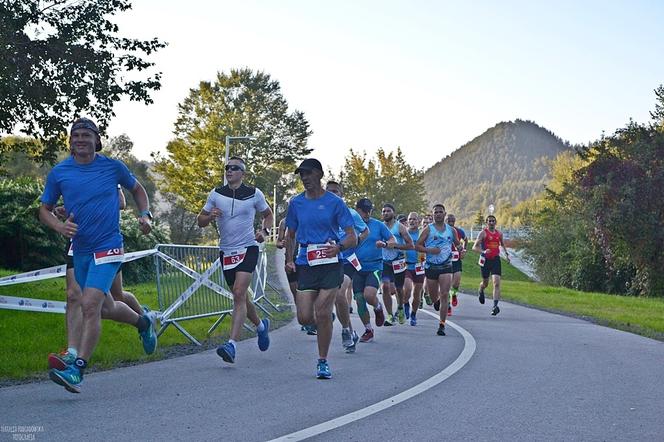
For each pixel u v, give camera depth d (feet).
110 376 27.48
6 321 37.78
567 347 38.60
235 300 31.32
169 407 22.25
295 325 47.73
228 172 32.04
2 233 82.74
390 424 20.81
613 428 20.97
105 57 57.31
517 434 20.02
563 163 287.07
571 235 162.50
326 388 25.85
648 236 139.23
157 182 224.53
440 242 43.39
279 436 19.16
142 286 77.05
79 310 25.90
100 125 58.59
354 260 36.01
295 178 260.42
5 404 22.21
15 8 52.60
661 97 164.96
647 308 76.23
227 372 28.84
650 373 30.63
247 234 31.94
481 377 28.63
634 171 141.69
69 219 24.40
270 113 216.33
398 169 261.24
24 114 56.70
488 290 98.32
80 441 18.22
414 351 35.99
